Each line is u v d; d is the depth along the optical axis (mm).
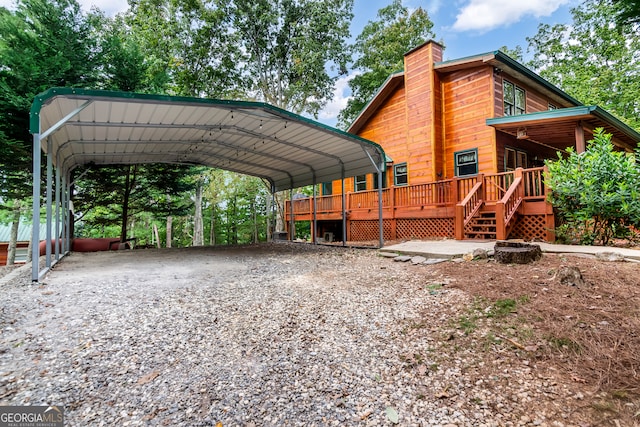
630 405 1928
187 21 18516
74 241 10555
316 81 20547
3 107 8352
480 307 3396
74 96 4953
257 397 2170
